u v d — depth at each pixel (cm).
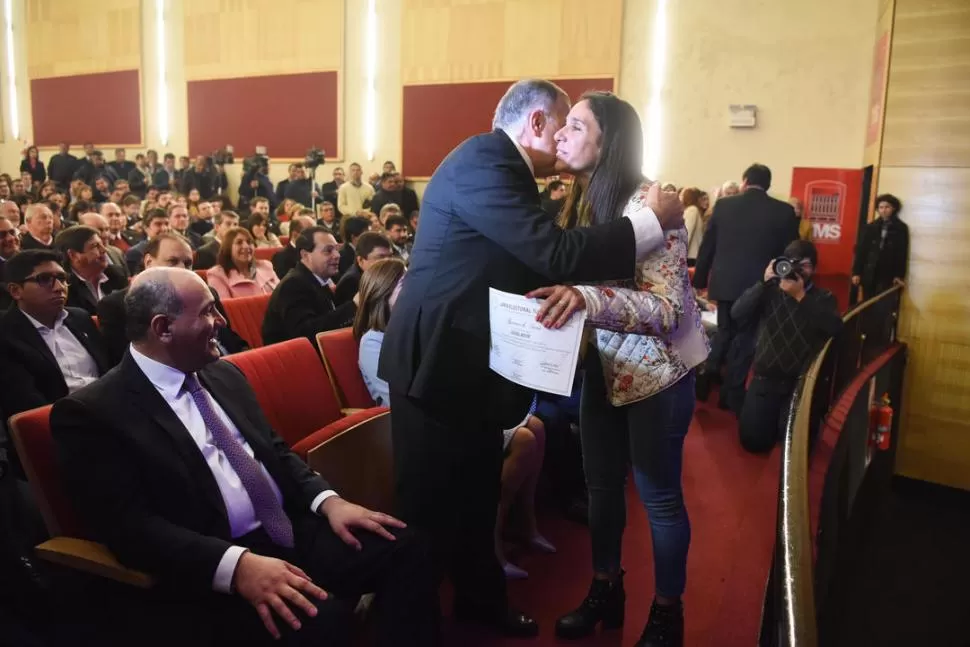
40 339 241
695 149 819
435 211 144
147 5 1184
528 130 146
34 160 1212
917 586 395
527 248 131
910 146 486
